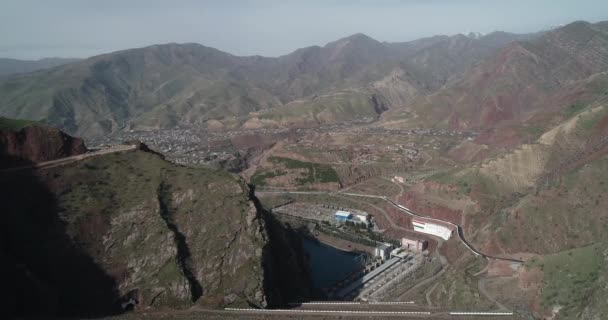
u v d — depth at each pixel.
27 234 140.00
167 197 162.88
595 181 188.50
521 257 181.00
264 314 134.88
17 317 118.75
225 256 151.00
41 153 165.75
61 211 147.50
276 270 167.12
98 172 167.25
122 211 152.88
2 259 125.31
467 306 149.00
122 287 138.25
